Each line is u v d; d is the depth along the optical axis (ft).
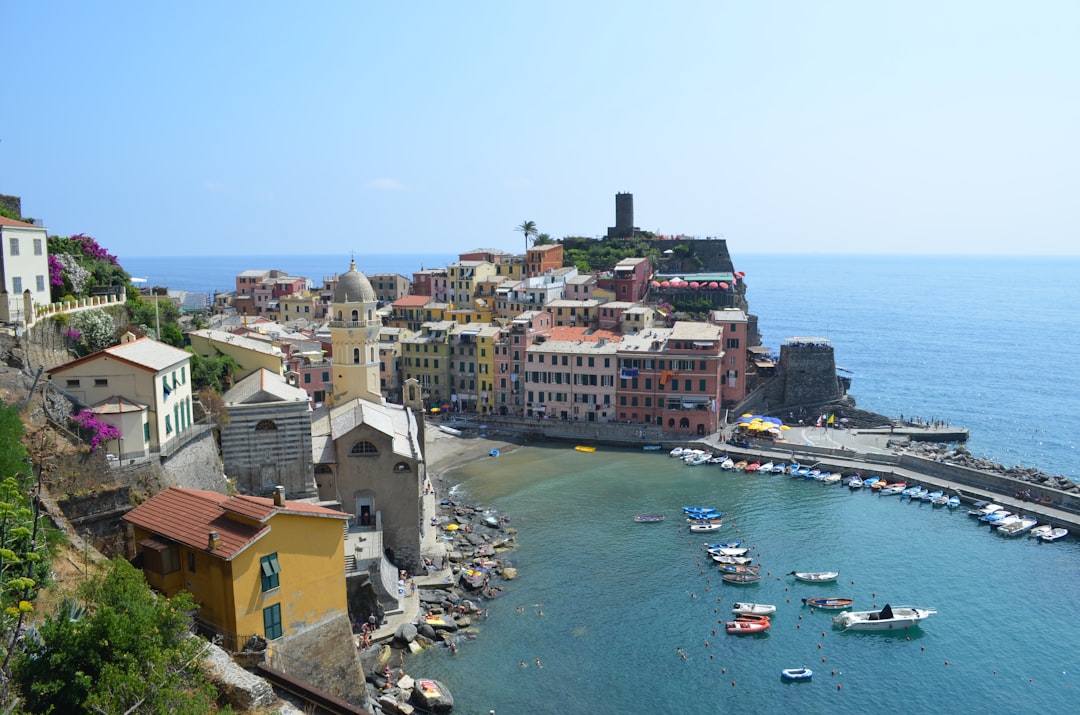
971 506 412.16
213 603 177.37
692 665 259.39
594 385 554.46
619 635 277.23
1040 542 362.12
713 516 389.39
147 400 242.99
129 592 140.15
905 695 245.04
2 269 267.80
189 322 474.90
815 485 447.83
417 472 316.19
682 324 566.77
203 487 265.54
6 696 110.83
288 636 187.62
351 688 199.93
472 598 303.07
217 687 147.02
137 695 120.26
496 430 552.82
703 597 305.53
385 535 315.99
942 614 294.05
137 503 214.48
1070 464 530.68
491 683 246.88
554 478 456.86
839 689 247.29
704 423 532.73
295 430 299.38
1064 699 242.78
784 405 604.08
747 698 242.78
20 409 209.05
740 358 572.10
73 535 182.39
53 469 198.18
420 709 230.68
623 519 390.21
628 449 522.88
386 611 278.26
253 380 327.67
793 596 307.58
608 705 238.07
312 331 606.96
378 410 360.69
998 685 249.96
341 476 312.91
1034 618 291.17
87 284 352.28
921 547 355.97
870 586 316.19
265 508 182.91
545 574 325.83
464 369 596.70
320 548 194.29
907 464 464.65
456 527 370.94
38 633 130.93
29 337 259.19
